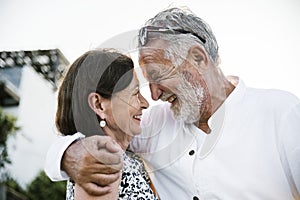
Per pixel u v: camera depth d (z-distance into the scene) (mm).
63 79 1215
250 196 1357
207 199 1378
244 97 1428
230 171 1363
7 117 5109
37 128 5137
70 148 1126
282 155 1343
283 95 1422
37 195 4848
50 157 1139
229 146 1368
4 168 5000
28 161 5047
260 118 1380
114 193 1127
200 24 1381
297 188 1323
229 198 1370
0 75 4805
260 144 1360
